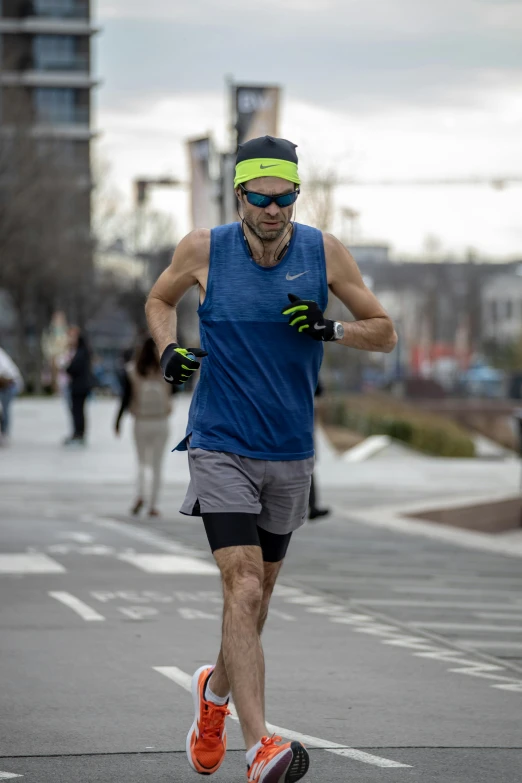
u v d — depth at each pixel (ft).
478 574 91.15
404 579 87.30
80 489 148.77
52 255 487.61
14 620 67.21
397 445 240.12
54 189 478.59
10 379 214.90
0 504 131.85
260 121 203.10
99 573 84.99
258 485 37.78
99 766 40.29
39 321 540.52
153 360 120.57
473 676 56.24
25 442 228.43
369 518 124.98
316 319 37.04
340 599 77.66
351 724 46.65
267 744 33.37
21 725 45.68
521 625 70.54
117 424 122.52
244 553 36.55
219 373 37.99
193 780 38.81
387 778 39.19
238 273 37.99
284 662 58.39
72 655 58.54
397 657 60.18
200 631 65.00
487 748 43.45
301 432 38.27
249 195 37.50
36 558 91.66
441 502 137.28
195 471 37.83
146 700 49.83
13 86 473.67
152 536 106.73
